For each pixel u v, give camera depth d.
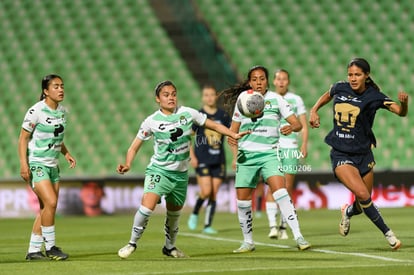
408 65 90.38
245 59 90.62
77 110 85.75
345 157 30.11
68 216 67.69
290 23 94.50
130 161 28.11
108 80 89.38
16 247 37.00
